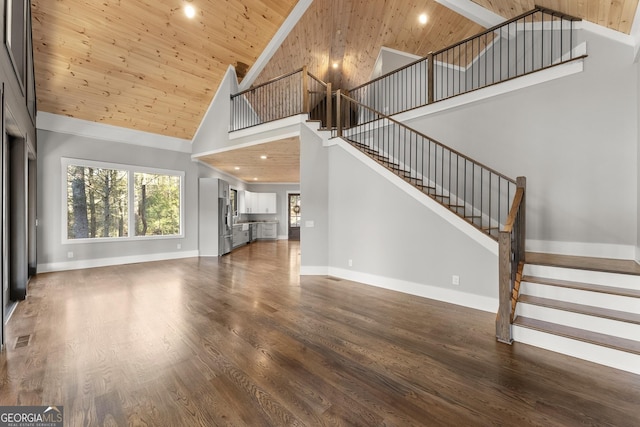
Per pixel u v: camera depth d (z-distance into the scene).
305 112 5.07
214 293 3.98
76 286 4.28
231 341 2.51
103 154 5.73
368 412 1.63
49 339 2.51
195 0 4.53
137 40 4.67
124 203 6.09
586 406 1.67
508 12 4.11
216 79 6.05
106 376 1.96
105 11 4.16
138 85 5.32
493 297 3.26
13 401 1.69
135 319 2.99
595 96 3.41
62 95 4.92
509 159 4.07
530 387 1.86
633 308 2.32
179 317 3.06
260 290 4.15
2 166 2.39
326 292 4.05
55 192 5.19
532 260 3.13
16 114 3.07
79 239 5.49
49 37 4.14
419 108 5.00
